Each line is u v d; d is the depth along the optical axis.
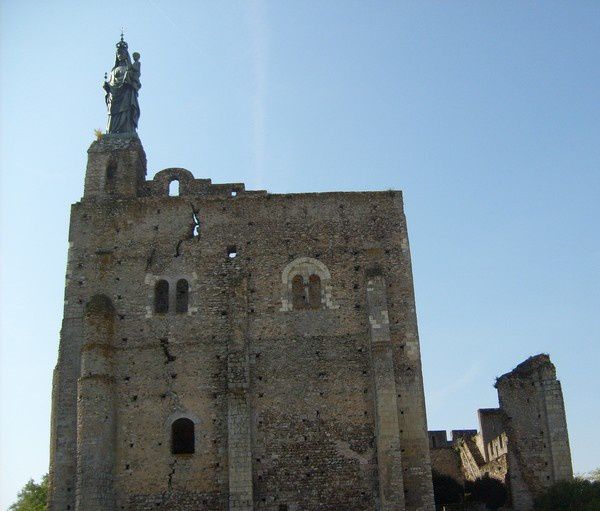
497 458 47.91
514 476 42.12
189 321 42.03
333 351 41.25
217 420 39.88
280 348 41.31
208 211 44.72
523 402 42.91
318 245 43.81
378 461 38.44
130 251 43.78
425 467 38.72
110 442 39.16
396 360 40.88
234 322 41.53
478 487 48.28
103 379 39.81
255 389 40.47
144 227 44.38
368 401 40.19
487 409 53.00
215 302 42.44
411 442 39.22
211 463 39.06
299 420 39.81
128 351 41.41
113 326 41.69
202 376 40.81
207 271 43.22
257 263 43.38
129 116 48.59
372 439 39.41
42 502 65.12
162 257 43.59
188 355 41.25
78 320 42.22
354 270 43.19
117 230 44.34
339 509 38.22
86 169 46.12
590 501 38.53
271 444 39.34
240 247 43.78
